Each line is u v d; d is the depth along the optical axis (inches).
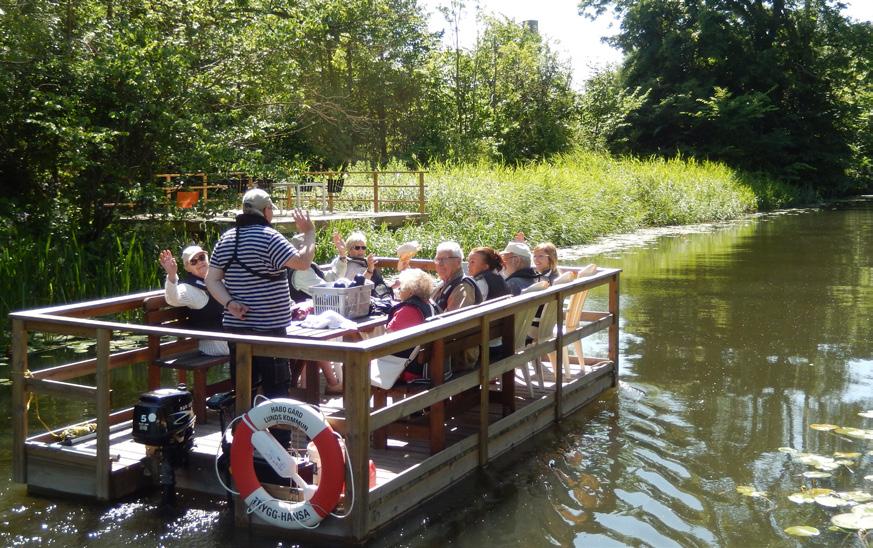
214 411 228.2
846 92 1670.8
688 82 1562.5
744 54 1605.6
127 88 481.1
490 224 658.2
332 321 209.5
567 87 1344.7
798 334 362.0
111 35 484.1
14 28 456.1
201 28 549.6
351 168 925.8
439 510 185.3
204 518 181.8
